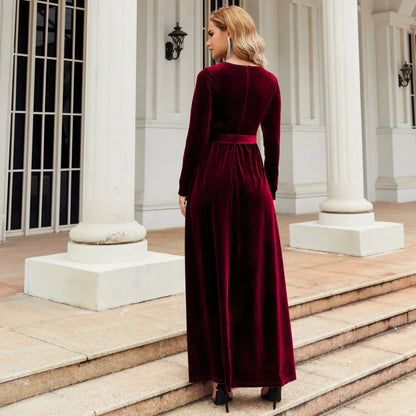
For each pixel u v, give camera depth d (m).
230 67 2.54
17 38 7.66
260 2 10.48
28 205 7.83
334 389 2.99
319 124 11.32
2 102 7.18
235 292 2.56
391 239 6.38
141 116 8.67
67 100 8.26
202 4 9.71
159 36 8.71
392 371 3.43
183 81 9.09
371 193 13.17
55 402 2.46
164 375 2.83
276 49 10.89
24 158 7.78
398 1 13.10
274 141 2.72
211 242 2.58
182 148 9.08
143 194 8.55
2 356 2.72
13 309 3.74
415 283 5.20
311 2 11.03
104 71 4.06
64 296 3.91
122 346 2.92
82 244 4.09
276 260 2.63
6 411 2.36
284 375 2.60
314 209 11.02
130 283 3.90
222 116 2.57
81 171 8.47
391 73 13.28
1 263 5.58
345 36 6.38
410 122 13.71
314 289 4.38
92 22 4.08
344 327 3.75
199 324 2.62
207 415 2.57
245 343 2.55
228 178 2.56
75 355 2.74
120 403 2.45
